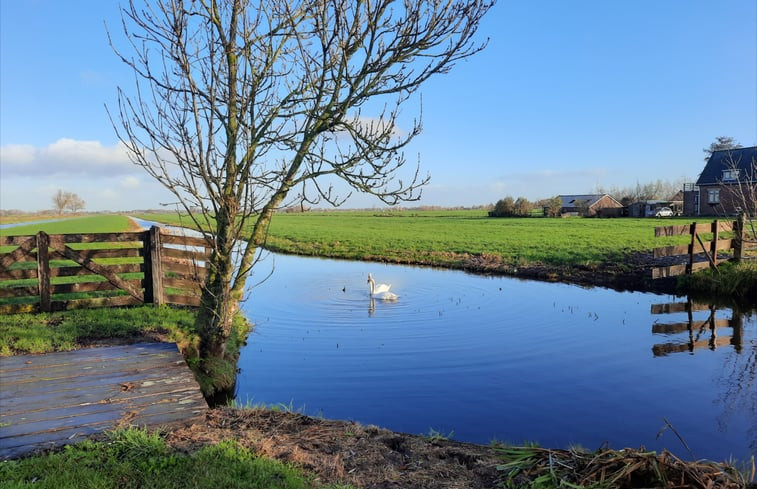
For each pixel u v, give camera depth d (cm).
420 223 6259
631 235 3384
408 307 1440
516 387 809
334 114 748
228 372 845
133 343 883
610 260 2147
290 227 5750
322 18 680
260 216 829
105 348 832
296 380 852
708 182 5922
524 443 564
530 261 2297
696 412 711
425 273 2195
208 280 854
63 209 17862
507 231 4244
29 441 500
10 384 664
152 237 1167
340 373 883
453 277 2056
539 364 923
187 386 663
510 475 438
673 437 638
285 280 2030
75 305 1122
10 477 420
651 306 1441
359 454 497
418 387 812
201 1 688
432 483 438
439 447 523
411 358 962
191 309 1155
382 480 442
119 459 461
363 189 774
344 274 2202
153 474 433
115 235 1150
